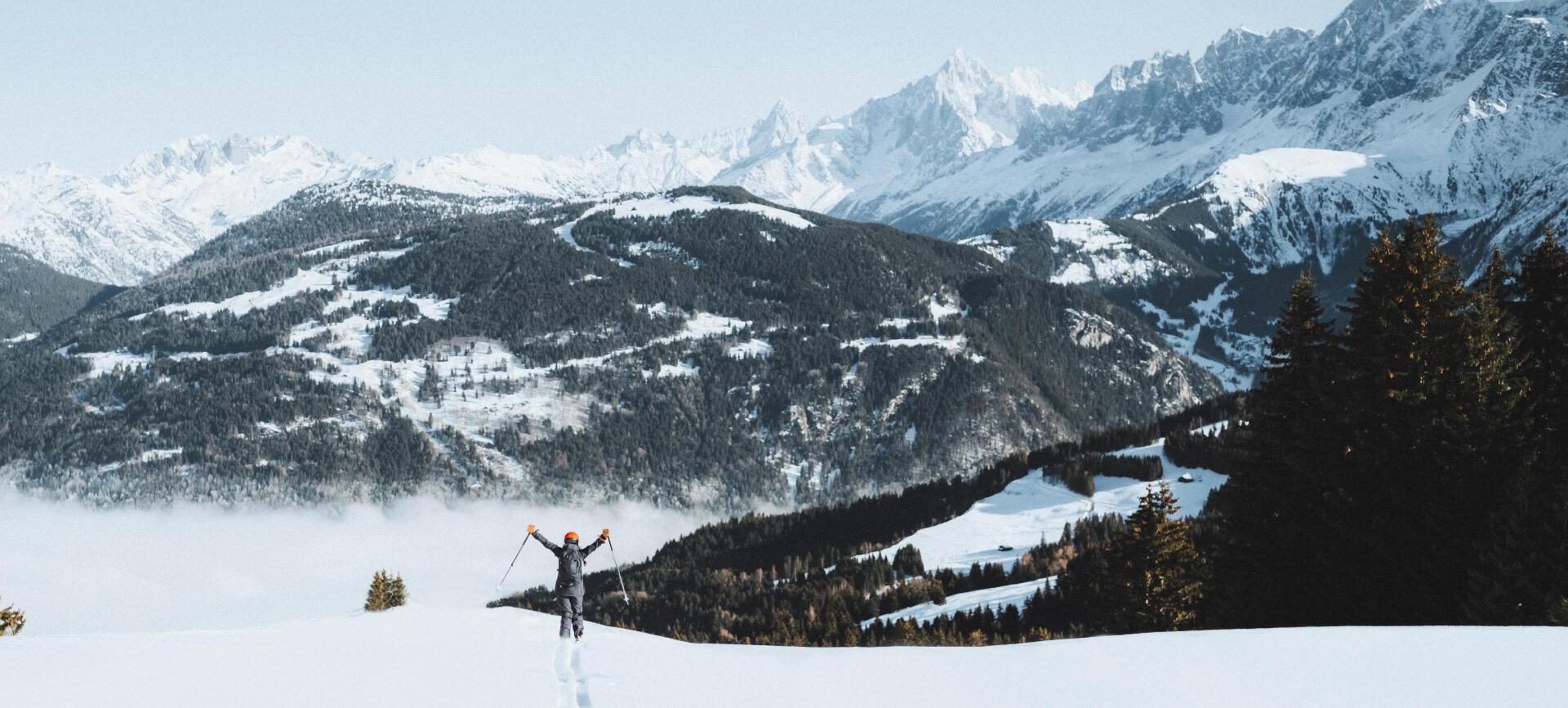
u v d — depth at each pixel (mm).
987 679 15758
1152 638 18281
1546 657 15273
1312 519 41688
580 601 20578
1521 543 32500
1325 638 17391
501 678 16062
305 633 21109
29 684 15391
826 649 19109
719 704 14422
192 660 17609
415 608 26719
